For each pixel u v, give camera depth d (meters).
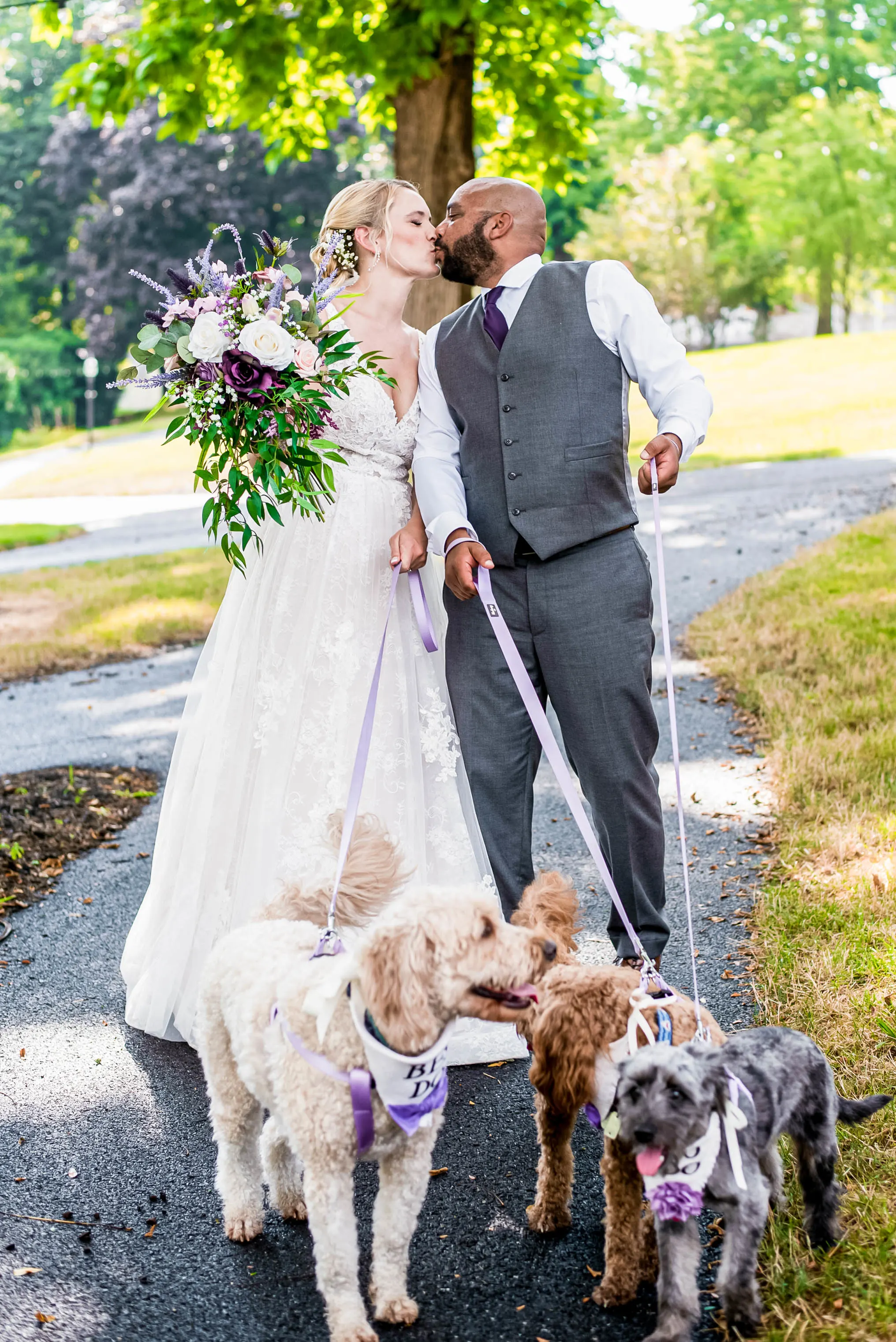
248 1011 2.77
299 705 3.89
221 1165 3.04
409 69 9.19
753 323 47.19
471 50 9.42
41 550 18.58
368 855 3.11
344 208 3.93
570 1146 3.14
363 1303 2.67
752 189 38.22
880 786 5.46
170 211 44.53
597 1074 2.67
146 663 10.30
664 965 4.26
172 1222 3.08
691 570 11.71
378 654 3.94
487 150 12.24
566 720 3.71
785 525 13.81
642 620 3.67
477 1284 2.81
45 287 57.09
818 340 33.84
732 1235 2.47
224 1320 2.71
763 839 5.34
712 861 5.18
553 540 3.60
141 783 6.98
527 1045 3.61
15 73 55.53
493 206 3.74
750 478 18.02
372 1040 2.48
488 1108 3.59
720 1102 2.36
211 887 3.92
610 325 3.67
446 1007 2.51
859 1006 3.62
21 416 56.34
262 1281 2.85
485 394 3.73
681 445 3.45
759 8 39.69
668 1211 2.35
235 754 3.93
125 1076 3.79
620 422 3.67
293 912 3.10
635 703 3.65
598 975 2.82
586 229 46.38
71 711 8.77
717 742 6.79
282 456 3.62
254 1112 3.01
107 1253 2.95
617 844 3.73
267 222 45.91
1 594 13.66
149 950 4.11
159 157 43.81
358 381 3.92
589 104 11.23
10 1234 3.01
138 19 34.00
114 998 4.33
